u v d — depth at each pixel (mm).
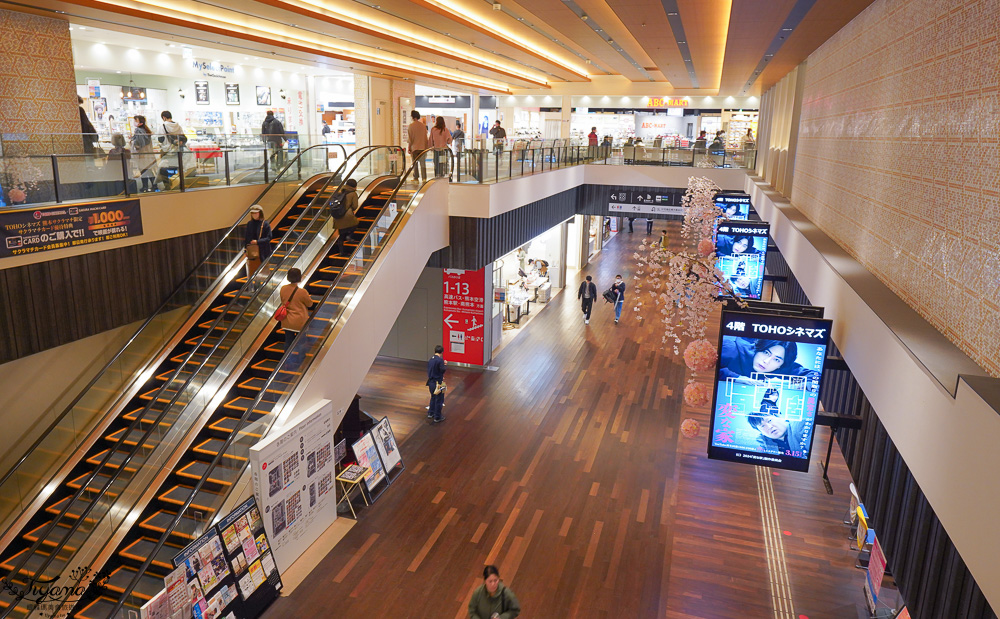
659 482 10391
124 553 7199
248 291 9891
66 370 9367
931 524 3814
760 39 10133
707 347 7477
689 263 8992
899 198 5484
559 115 32875
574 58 22875
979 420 2906
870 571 7609
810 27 8656
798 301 9188
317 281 10898
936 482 3471
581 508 9609
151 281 9461
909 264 5125
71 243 8062
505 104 32875
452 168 13039
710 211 10500
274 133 14102
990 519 2752
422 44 16969
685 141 23141
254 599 7301
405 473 10523
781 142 16188
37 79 10219
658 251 9477
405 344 15680
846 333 5754
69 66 10688
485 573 6395
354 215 11438
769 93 19594
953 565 3451
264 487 7652
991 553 2729
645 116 33062
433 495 9898
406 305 15438
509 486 10180
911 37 5375
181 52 17047
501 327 17375
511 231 14961
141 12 10906
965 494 3055
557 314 20156
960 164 4141
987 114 3744
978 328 3758
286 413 8250
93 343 9727
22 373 8766
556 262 23188
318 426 8734
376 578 8000
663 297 9125
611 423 12484
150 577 7000
